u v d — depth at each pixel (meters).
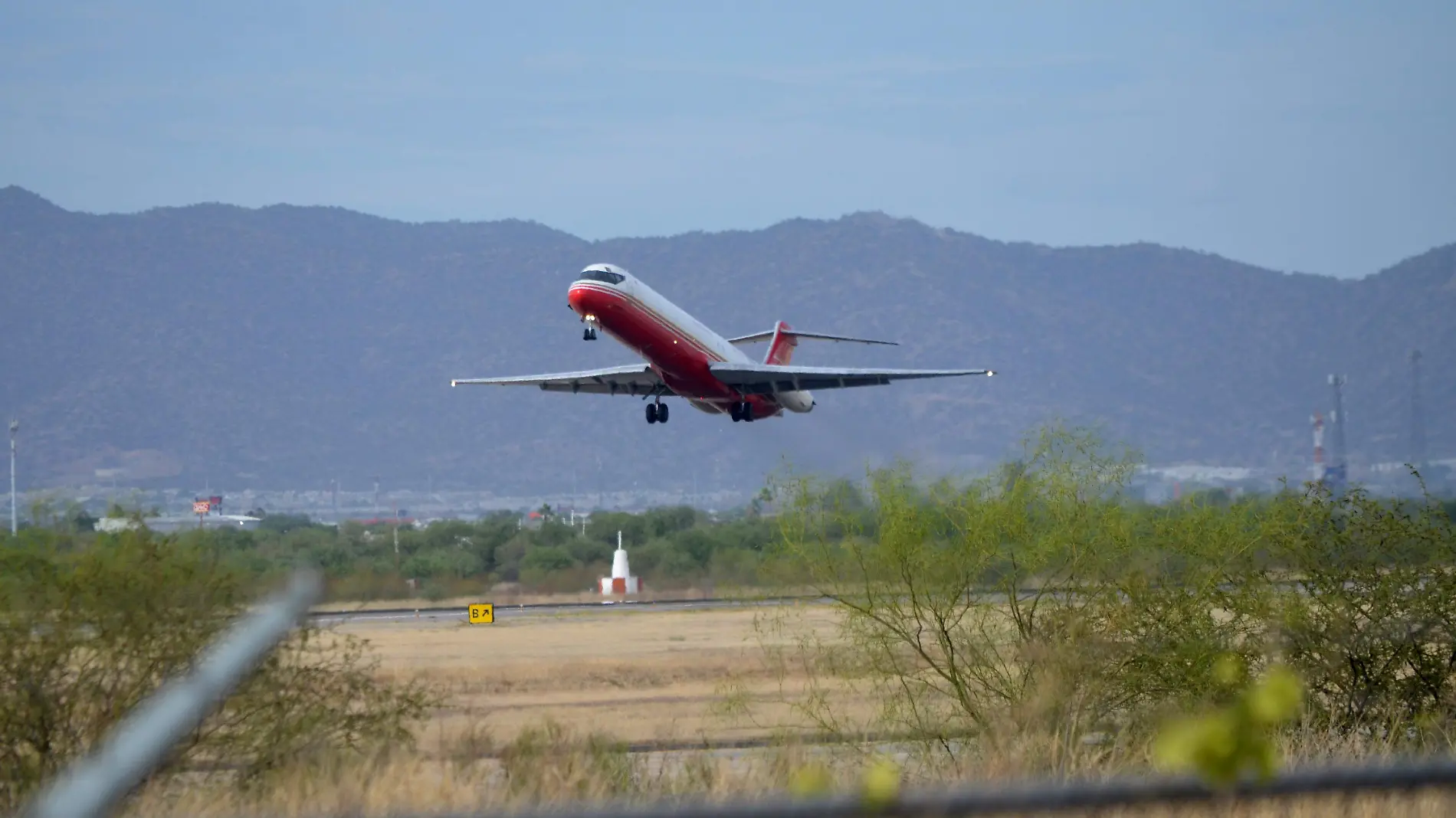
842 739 80.50
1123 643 79.69
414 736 78.94
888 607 85.19
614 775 64.38
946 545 85.00
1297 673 75.06
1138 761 64.19
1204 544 81.94
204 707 20.17
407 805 54.69
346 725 72.25
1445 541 78.56
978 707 81.50
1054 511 83.06
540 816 25.34
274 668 66.31
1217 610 83.25
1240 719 20.72
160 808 55.69
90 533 71.50
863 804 25.02
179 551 69.50
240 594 68.81
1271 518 81.69
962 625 84.12
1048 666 76.38
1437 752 63.28
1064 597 83.69
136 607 66.69
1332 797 41.44
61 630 66.00
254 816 32.03
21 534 69.50
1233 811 38.78
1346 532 80.81
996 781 56.25
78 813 19.17
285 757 66.31
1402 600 77.69
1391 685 78.38
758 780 63.91
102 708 67.25
